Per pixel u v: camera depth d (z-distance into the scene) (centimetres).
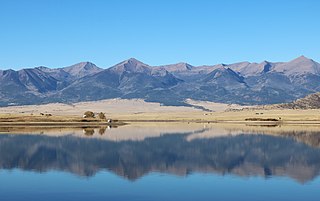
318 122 16250
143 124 15875
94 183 3872
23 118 16450
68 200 3262
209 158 5584
